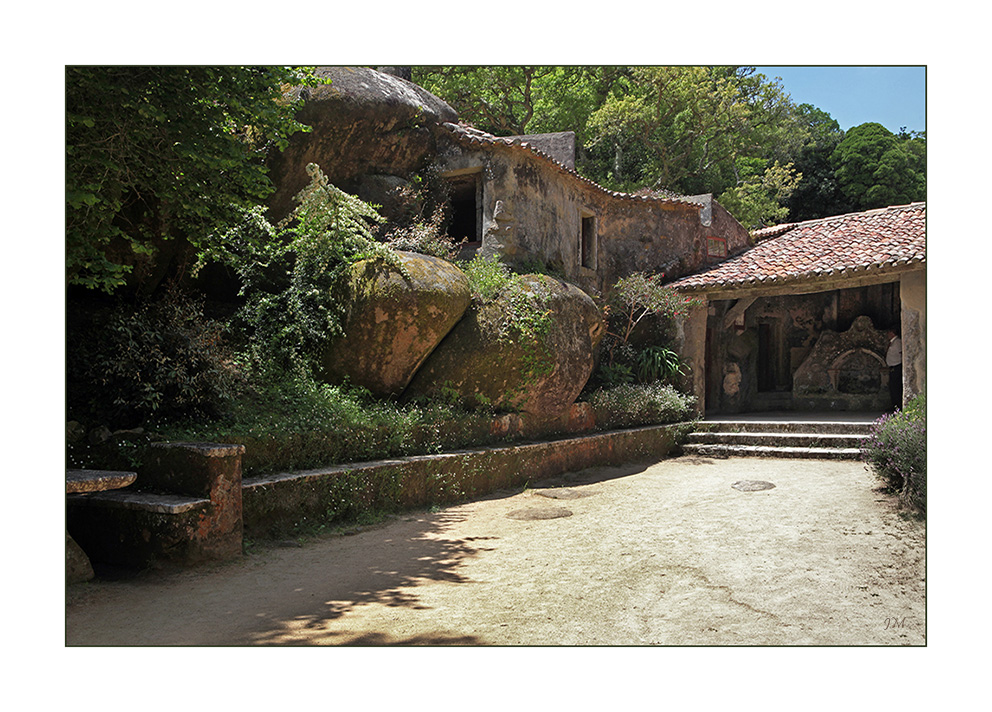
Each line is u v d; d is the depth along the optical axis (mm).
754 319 18359
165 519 5043
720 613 4211
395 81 11547
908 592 4559
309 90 9969
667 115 22797
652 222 15336
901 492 7262
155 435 5793
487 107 23500
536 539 6219
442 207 11438
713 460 11602
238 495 5488
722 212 16594
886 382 16984
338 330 8328
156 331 6641
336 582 4891
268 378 7891
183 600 4461
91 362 6344
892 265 11930
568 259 13203
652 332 14344
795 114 29453
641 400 12469
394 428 7883
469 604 4406
